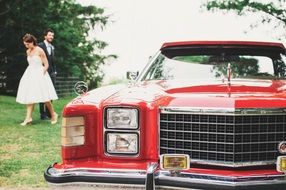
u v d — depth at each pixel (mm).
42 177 5328
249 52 4703
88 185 3340
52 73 10414
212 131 3250
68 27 25828
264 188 3092
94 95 3695
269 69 4621
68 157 3467
